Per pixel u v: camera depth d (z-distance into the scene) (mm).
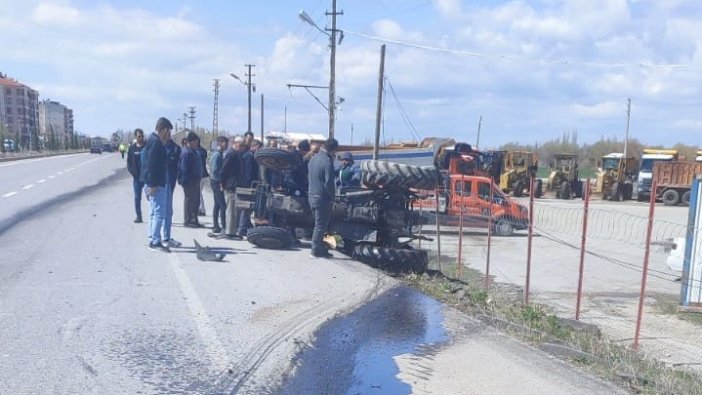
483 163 33781
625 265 15898
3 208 15578
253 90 57719
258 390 4734
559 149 95562
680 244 12891
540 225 24828
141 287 7523
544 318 8062
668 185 40531
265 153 10953
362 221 11188
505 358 5820
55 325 5934
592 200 45094
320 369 5285
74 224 12969
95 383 4672
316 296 7594
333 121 31453
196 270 8609
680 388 5750
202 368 5070
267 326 6270
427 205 20609
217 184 11852
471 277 13094
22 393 4438
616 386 5336
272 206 11086
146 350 5410
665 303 11617
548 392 5039
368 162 11297
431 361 5664
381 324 6727
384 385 5047
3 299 6754
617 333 9242
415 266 10641
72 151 118000
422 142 35688
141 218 13367
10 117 141875
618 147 92188
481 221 21125
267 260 9633
